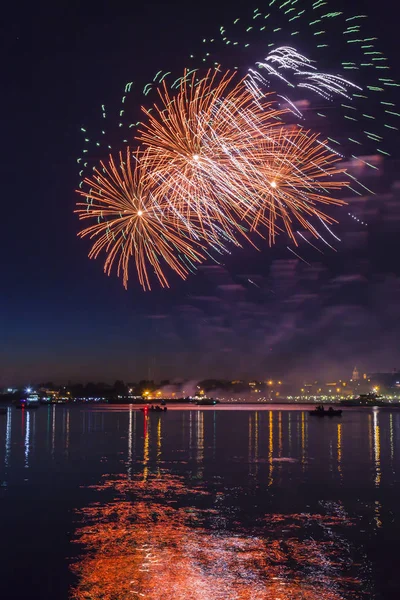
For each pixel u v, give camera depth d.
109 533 23.27
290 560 19.70
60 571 18.73
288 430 89.75
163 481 36.25
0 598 16.64
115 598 16.55
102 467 42.75
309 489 33.16
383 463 45.34
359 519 25.67
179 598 16.42
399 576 18.16
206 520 25.50
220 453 53.47
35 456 50.41
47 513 26.92
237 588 17.14
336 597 16.52
